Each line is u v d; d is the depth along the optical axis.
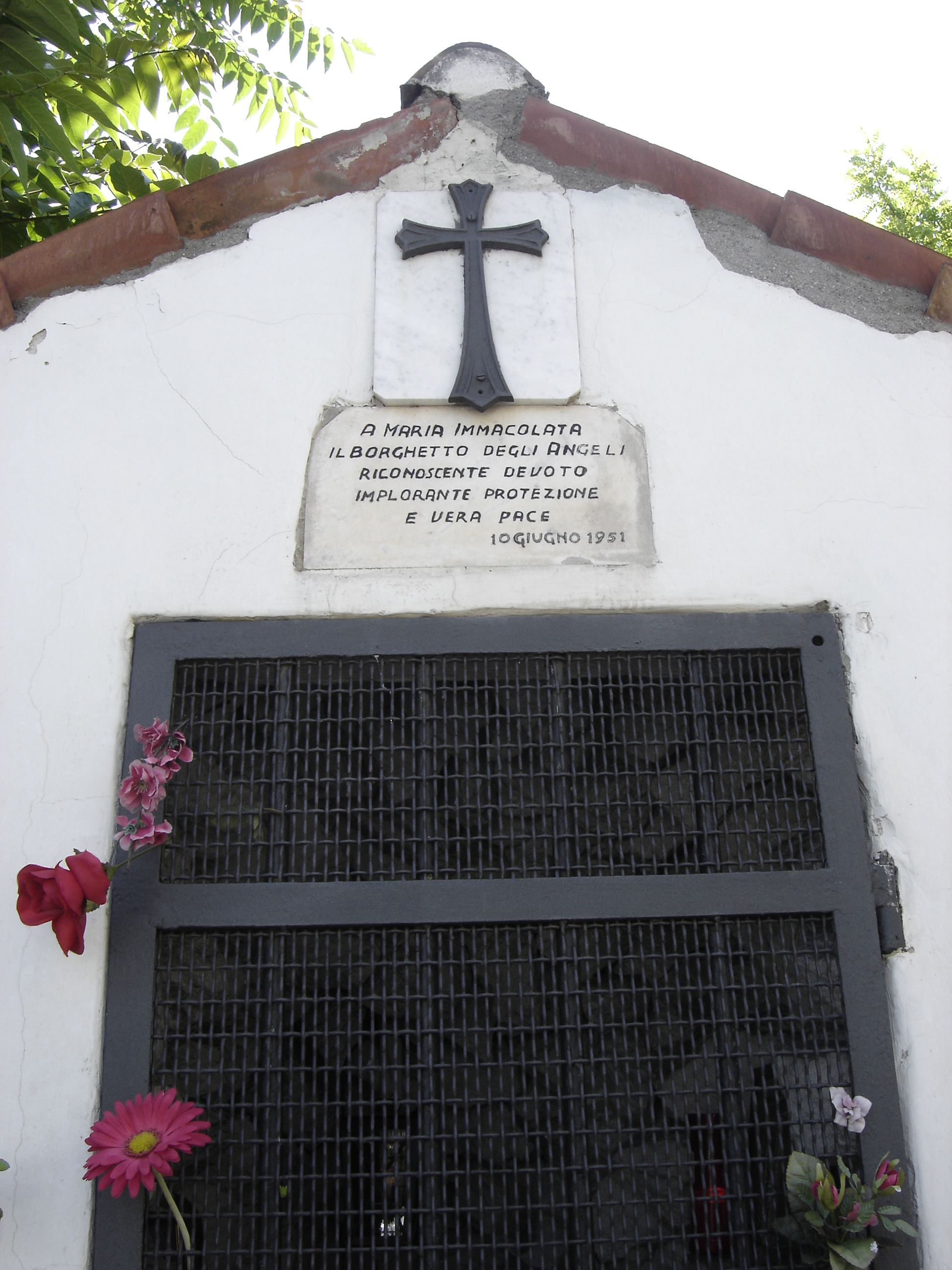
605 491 3.05
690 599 2.97
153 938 2.64
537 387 3.10
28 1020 2.58
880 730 2.91
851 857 2.78
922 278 3.30
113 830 2.72
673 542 3.02
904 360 3.24
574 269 3.26
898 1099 2.61
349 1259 2.42
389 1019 2.87
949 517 3.09
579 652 2.90
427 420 3.09
